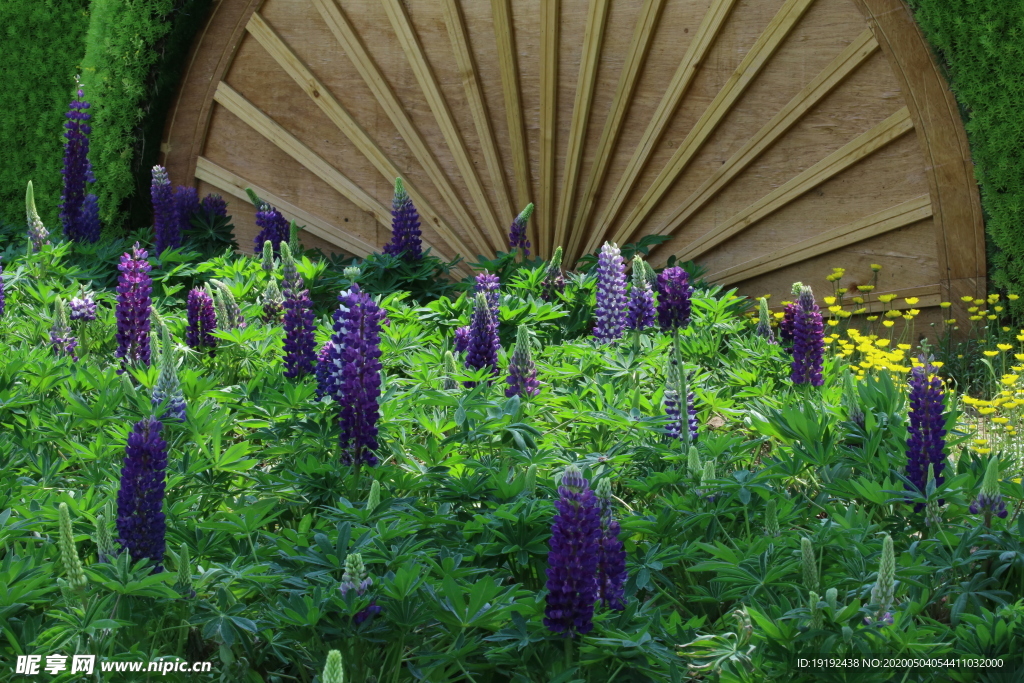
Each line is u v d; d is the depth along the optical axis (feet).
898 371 16.78
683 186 23.20
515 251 21.31
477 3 24.20
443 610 7.44
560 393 13.34
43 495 9.31
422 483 9.84
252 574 7.64
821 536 8.50
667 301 10.84
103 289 18.03
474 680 8.08
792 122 21.43
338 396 10.29
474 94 24.45
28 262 17.69
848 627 6.88
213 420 10.49
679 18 22.43
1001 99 18.83
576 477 7.32
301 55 26.09
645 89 23.16
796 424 10.48
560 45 23.63
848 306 21.53
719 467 10.84
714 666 7.14
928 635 7.36
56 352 13.47
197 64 26.68
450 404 11.02
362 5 25.27
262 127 26.58
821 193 21.65
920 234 20.62
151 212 26.61
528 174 24.63
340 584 7.47
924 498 9.05
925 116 19.93
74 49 27.14
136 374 11.84
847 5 20.63
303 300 12.30
